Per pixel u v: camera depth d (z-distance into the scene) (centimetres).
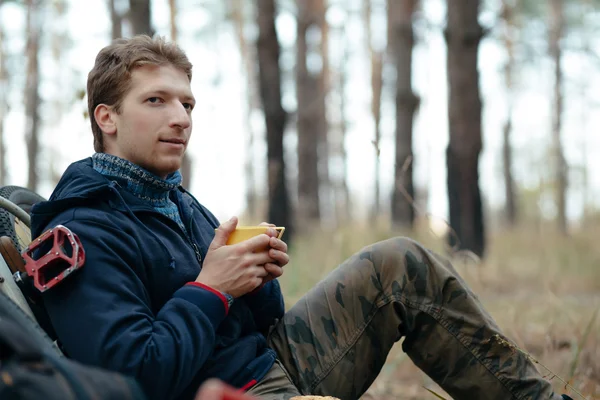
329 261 779
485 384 272
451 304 276
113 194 246
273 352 268
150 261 244
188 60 267
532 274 982
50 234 232
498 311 595
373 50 2756
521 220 3253
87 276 230
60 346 238
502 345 272
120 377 176
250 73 3378
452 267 290
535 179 5203
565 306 609
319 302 279
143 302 235
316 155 2284
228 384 251
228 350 254
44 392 159
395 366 454
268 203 1259
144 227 248
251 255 246
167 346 225
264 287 281
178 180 268
